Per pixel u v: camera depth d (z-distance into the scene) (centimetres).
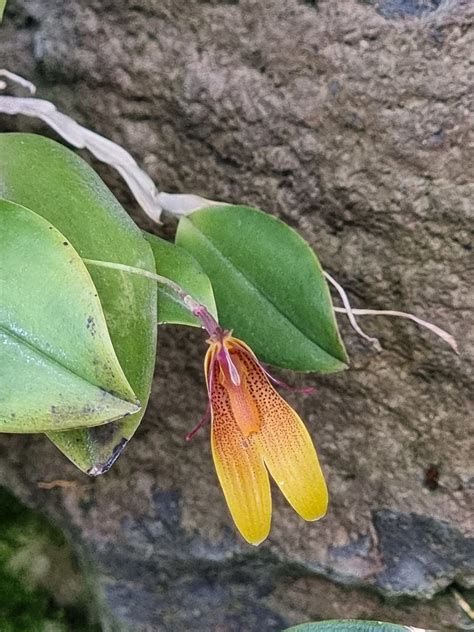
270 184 11
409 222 11
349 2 10
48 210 10
